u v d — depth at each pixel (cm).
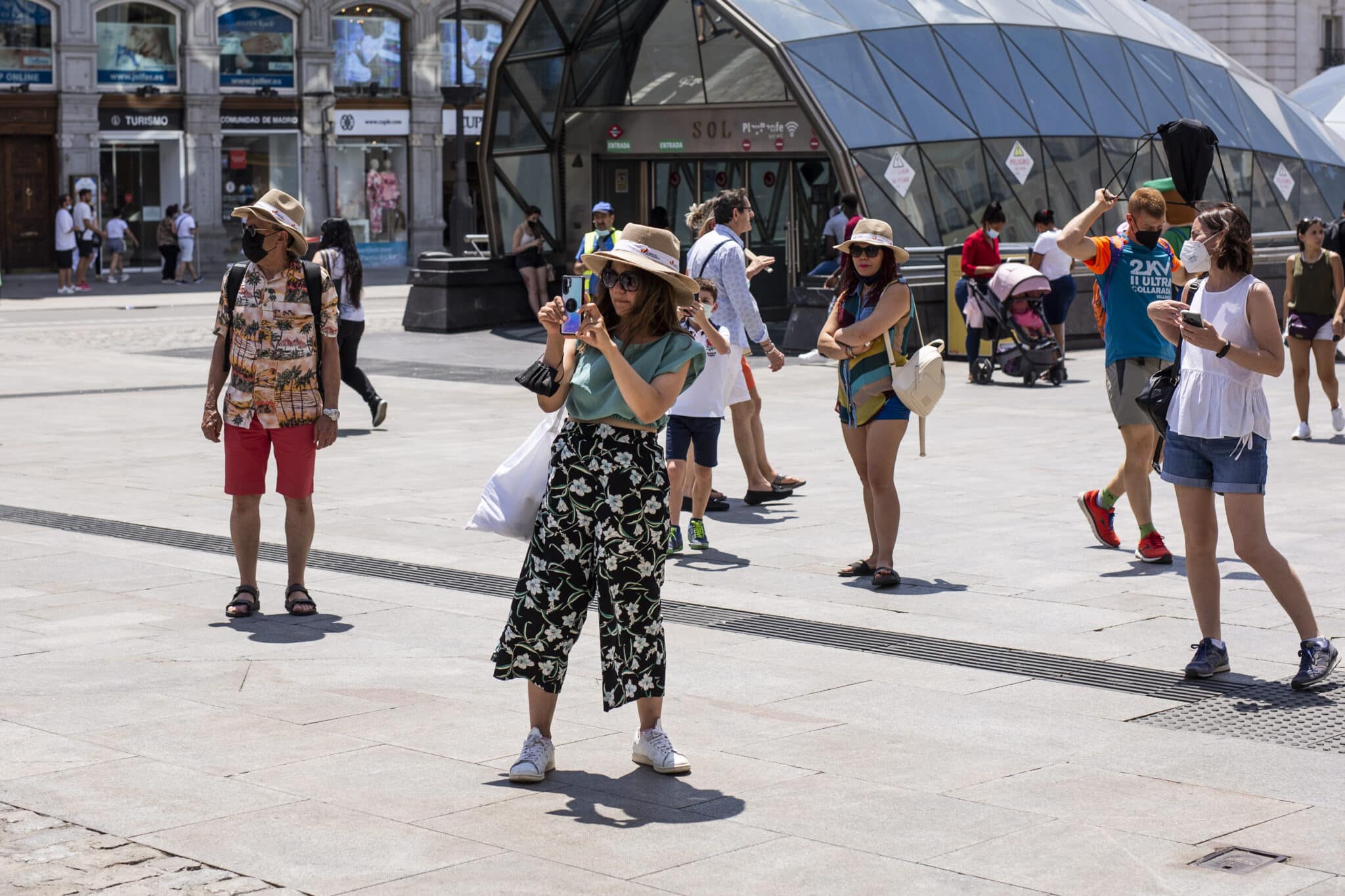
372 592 827
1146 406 682
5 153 3850
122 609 784
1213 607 674
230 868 454
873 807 507
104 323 2739
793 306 2105
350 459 1290
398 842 475
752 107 2444
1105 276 869
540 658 538
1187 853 468
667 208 2638
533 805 509
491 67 2477
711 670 680
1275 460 1253
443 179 4488
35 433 1448
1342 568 862
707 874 452
